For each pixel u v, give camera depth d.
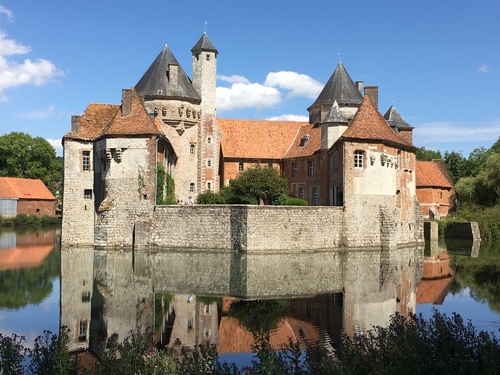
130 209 42.19
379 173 44.69
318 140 59.75
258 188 49.28
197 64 58.19
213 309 20.20
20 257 36.91
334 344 15.00
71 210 45.59
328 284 25.98
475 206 60.19
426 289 24.70
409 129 58.47
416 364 9.62
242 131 64.69
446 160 102.31
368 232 43.94
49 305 20.75
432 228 54.62
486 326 17.06
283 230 40.84
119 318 18.69
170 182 47.78
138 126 42.75
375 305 20.88
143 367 10.20
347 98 60.19
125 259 35.66
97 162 45.81
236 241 40.12
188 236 41.34
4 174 93.25
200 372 9.66
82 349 14.72
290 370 10.02
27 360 13.01
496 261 36.34
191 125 56.03
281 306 20.73
